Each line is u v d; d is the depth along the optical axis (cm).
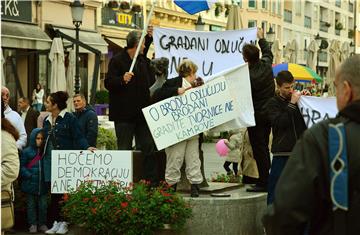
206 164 1903
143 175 845
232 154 1462
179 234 747
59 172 836
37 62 2794
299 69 3234
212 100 808
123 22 3553
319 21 7588
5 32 2552
